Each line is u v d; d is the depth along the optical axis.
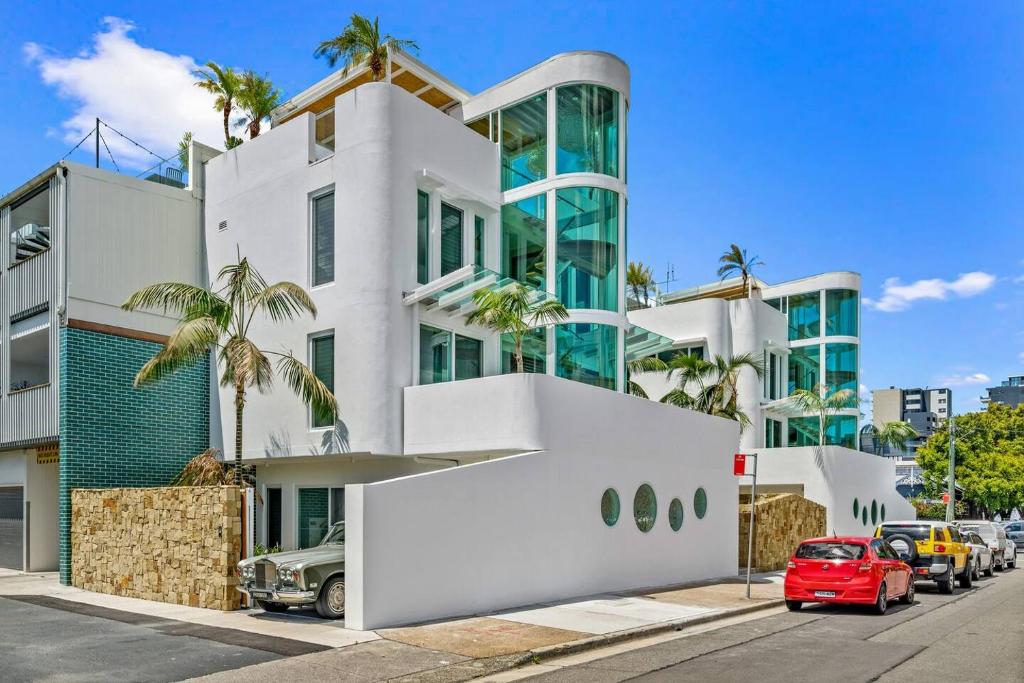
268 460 19.30
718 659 11.02
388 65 20.58
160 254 20.48
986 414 54.53
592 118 21.25
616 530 17.95
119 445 19.02
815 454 30.45
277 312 17.36
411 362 17.75
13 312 20.88
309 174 18.91
